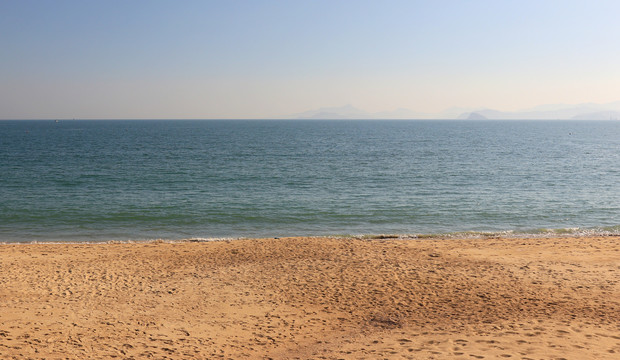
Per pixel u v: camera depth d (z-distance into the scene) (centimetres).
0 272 1568
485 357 888
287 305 1311
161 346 1025
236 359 959
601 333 1032
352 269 1642
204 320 1200
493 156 6944
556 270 1612
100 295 1376
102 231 2412
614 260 1736
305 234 2380
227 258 1806
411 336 1054
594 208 2928
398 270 1625
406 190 3694
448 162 6009
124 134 15212
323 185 3975
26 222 2584
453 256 1814
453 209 2925
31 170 4984
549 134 16375
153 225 2541
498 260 1752
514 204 3075
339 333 1107
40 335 1059
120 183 4066
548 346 947
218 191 3644
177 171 4962
